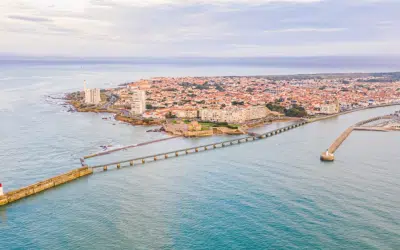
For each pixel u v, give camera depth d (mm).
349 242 185375
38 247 182500
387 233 193250
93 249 180500
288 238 188750
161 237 190250
